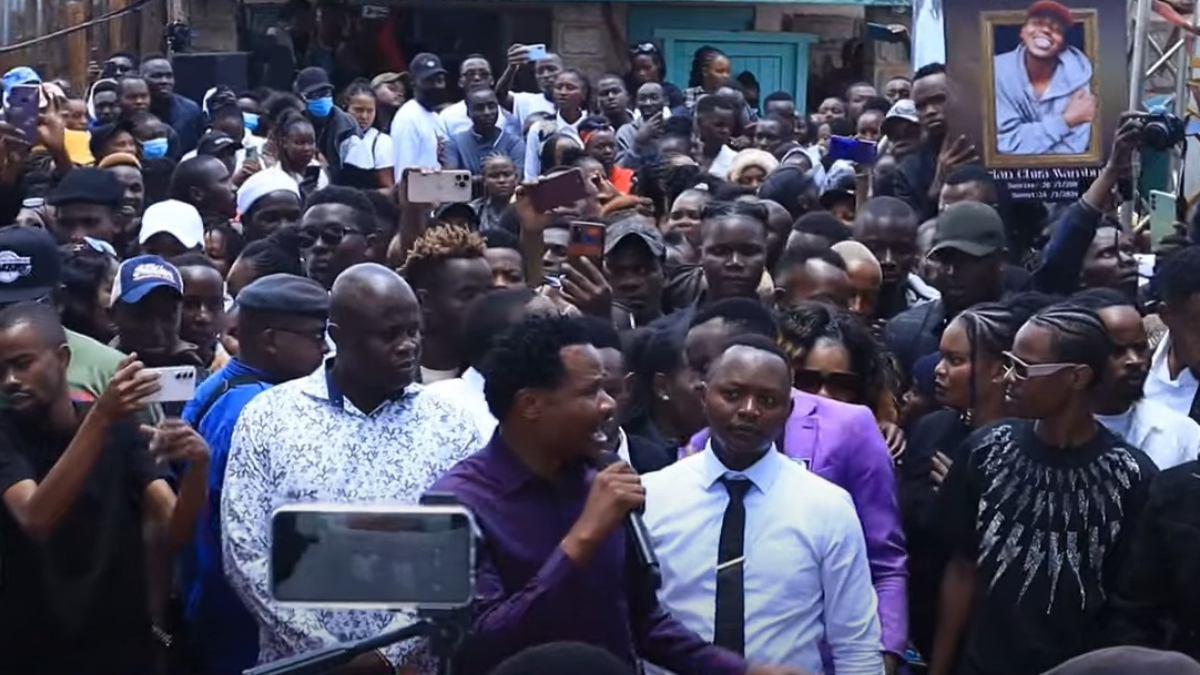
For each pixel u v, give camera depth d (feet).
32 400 16.26
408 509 9.71
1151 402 19.39
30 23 52.90
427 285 19.65
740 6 65.77
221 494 16.39
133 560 16.47
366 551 9.67
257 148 41.63
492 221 32.76
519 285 22.09
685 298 24.50
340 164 45.75
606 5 64.80
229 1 62.34
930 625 18.49
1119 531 16.44
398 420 16.19
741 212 22.76
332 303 16.22
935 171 30.83
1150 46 40.98
